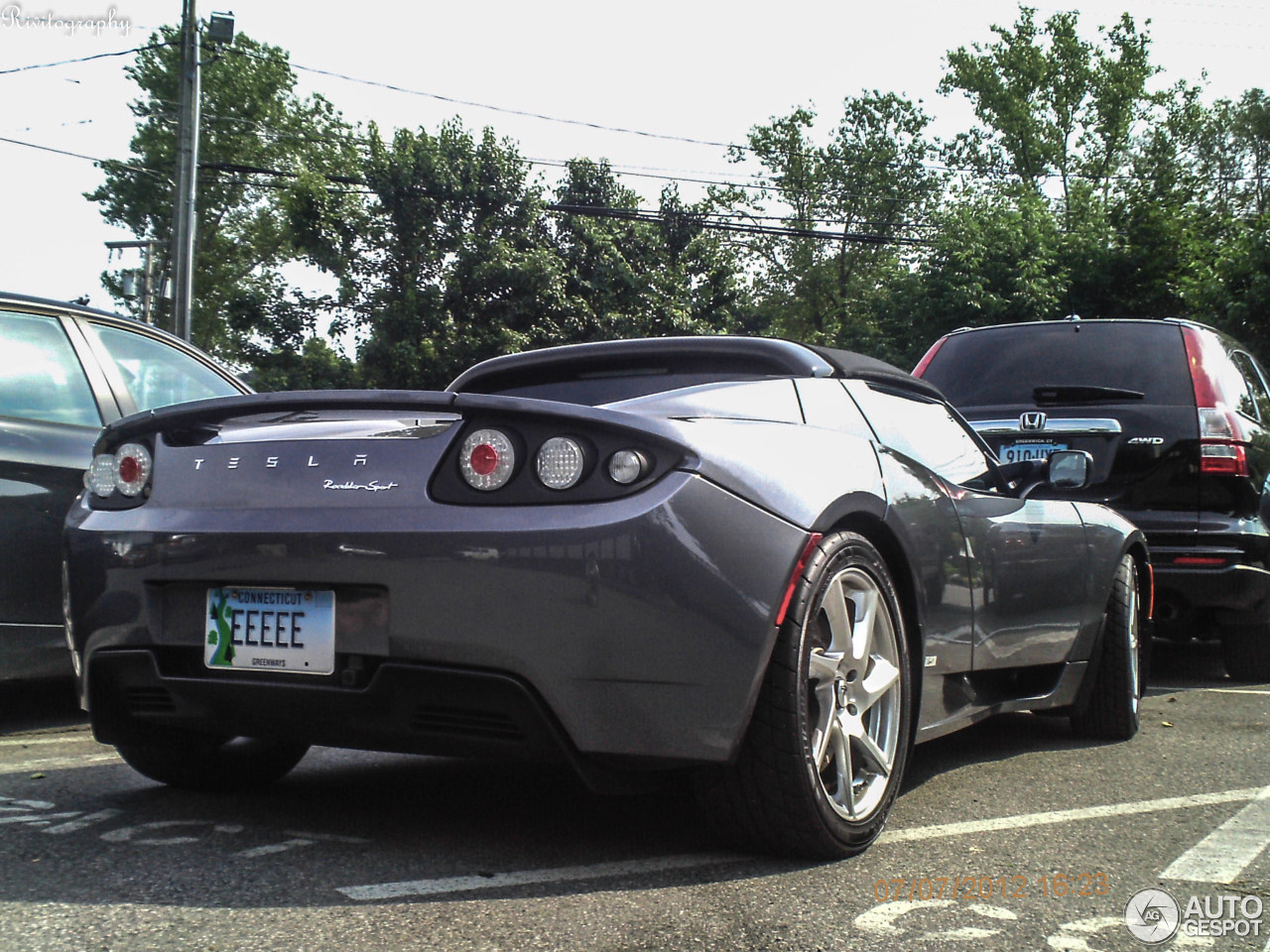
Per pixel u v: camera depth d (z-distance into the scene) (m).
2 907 2.11
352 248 28.11
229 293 39.78
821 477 2.57
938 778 3.41
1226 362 5.94
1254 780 3.40
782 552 2.37
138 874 2.33
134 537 2.58
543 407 2.32
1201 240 21.34
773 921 2.08
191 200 19.66
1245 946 2.01
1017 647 3.51
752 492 2.37
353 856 2.47
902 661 2.78
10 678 4.07
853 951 1.95
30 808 2.89
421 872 2.36
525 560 2.23
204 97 39.47
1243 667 5.68
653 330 31.48
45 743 3.89
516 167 28.75
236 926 2.02
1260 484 5.52
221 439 2.62
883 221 43.53
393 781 3.26
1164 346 5.71
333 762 3.55
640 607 2.22
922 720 3.01
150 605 2.57
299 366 27.91
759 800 2.39
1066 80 42.34
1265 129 47.34
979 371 6.03
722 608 2.27
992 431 5.79
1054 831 2.78
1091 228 21.59
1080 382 5.75
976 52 43.19
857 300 42.97
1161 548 5.39
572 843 2.60
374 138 28.56
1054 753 3.87
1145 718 4.62
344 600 2.38
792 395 2.86
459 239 28.42
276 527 2.41
